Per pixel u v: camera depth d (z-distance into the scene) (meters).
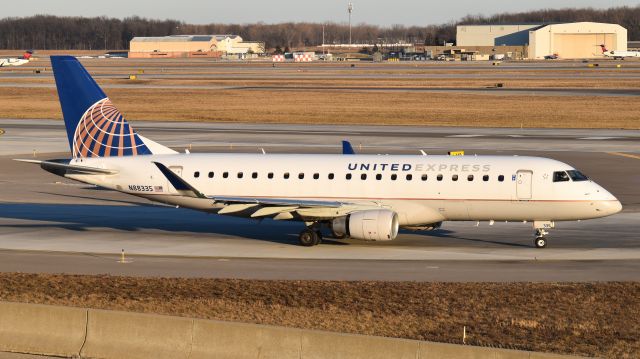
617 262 123.81
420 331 89.12
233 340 74.31
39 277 112.81
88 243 139.50
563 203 132.38
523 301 100.62
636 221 159.38
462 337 86.94
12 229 152.25
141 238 144.38
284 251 133.50
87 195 193.62
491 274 115.69
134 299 101.25
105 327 77.69
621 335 87.62
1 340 79.88
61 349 78.12
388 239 131.25
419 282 110.44
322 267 120.75
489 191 134.38
